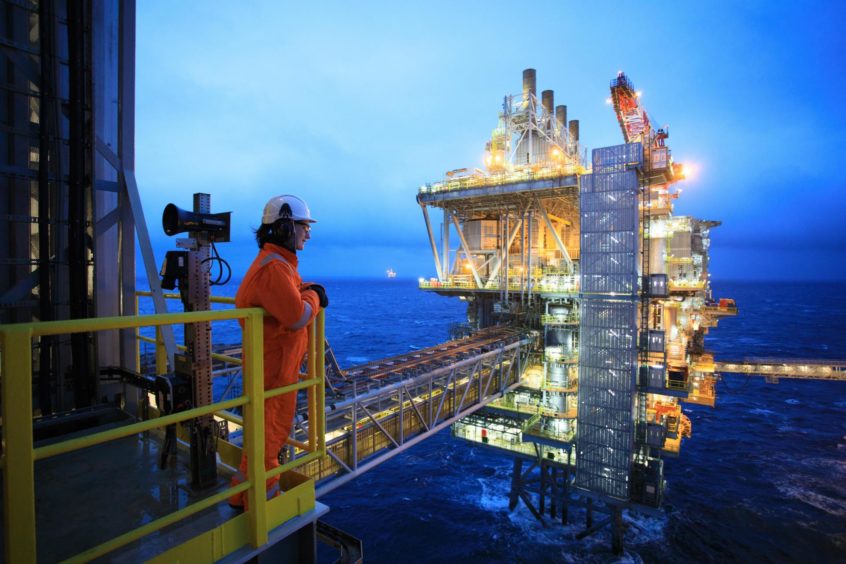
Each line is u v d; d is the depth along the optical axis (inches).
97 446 212.5
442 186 1584.6
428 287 1775.3
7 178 301.6
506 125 1702.8
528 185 1381.6
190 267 182.4
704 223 2171.5
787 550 1316.4
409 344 4527.6
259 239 172.6
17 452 96.9
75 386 284.5
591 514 1428.4
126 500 165.2
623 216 1186.6
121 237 318.7
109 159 313.3
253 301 155.0
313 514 167.3
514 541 1375.5
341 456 754.8
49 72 288.7
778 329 5895.7
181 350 263.4
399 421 848.9
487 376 1288.1
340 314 7785.4
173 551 126.3
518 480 1577.3
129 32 321.7
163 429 238.5
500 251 1680.6
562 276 1497.3
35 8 304.0
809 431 2272.4
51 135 293.1
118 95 321.4
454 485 1769.2
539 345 1576.0
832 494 1620.3
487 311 1784.0
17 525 97.3
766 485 1696.6
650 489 1184.2
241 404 142.1
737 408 2679.6
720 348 4411.9
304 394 738.8
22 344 96.7
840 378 2129.7
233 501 159.9
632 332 1175.0
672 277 1627.7
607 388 1208.2
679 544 1348.4
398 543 1360.7
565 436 1400.1
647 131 1326.3
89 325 105.2
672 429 1429.6
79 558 101.7
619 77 1508.4
